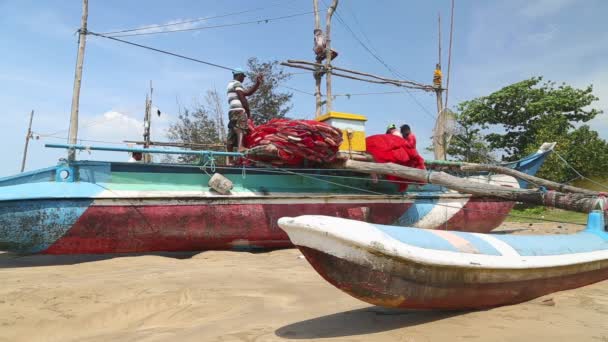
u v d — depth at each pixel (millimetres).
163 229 9109
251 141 10555
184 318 4988
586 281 5809
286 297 5625
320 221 3799
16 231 8211
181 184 9523
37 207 8281
